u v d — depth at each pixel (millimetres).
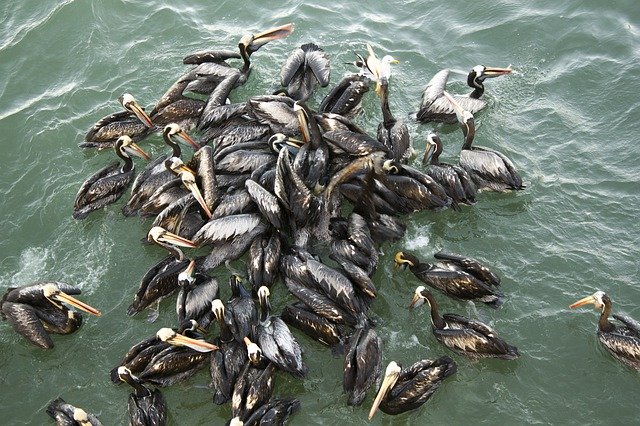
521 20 18578
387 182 14102
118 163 15234
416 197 13867
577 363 12023
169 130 14992
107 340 12609
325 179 14602
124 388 11930
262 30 18797
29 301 12523
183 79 16328
